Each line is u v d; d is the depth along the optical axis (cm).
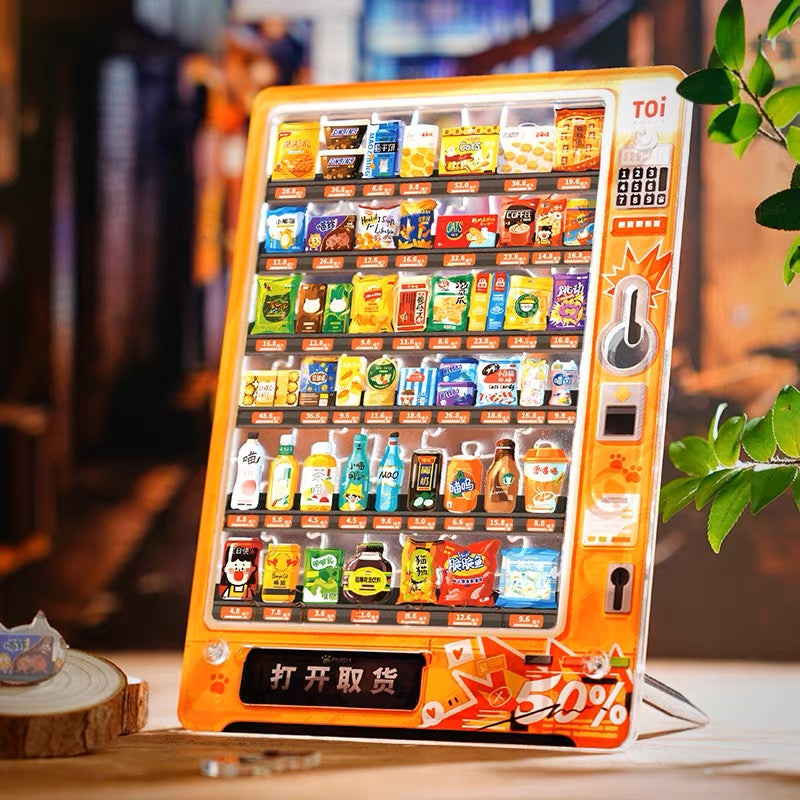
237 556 238
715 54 210
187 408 575
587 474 222
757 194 535
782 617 526
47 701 210
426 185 247
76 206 579
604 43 550
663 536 535
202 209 577
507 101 247
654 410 223
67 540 573
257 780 184
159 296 578
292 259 251
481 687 219
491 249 239
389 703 222
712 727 274
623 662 213
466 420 232
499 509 229
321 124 260
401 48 568
